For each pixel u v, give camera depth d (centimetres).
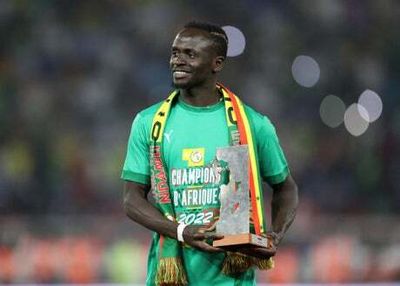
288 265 3114
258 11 4828
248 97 4588
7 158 4156
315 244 3138
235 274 1451
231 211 1377
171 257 1441
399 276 3114
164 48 4697
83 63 4609
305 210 3991
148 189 1487
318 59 4734
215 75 1472
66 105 4459
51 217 3212
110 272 3130
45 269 3131
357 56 4744
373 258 3122
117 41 4688
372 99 4600
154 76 4572
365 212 4091
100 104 4456
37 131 4341
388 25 4862
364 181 4181
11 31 4694
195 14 4794
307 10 4847
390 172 4241
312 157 4312
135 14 4766
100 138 4325
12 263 3134
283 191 1504
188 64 1440
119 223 3167
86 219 3172
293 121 4522
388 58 4769
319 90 4650
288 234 3150
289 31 4803
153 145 1457
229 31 4641
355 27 4834
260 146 1474
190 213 1438
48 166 4159
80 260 3138
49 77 4553
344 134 4516
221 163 1396
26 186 4062
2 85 4475
